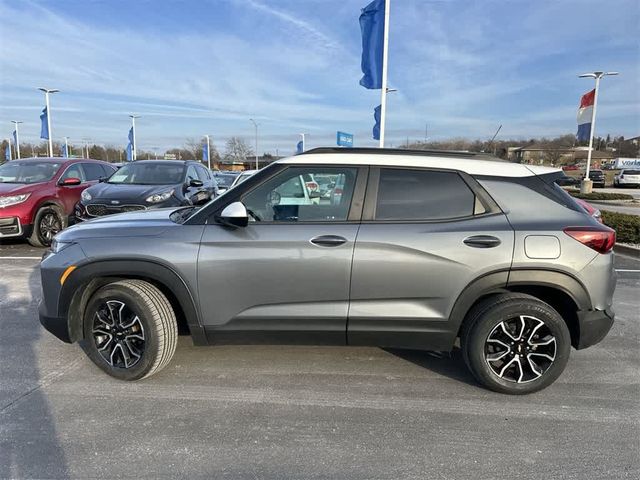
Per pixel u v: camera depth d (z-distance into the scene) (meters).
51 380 3.48
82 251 3.34
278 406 3.15
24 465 2.52
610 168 66.31
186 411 3.07
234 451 2.66
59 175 9.32
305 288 3.22
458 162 3.32
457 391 3.39
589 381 3.56
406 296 3.20
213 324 3.32
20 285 6.14
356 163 3.30
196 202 5.08
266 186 3.33
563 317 3.36
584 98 26.11
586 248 3.14
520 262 3.11
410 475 2.48
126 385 3.41
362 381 3.52
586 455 2.65
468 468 2.54
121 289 3.32
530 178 3.31
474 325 3.23
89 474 2.46
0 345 4.13
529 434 2.86
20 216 8.25
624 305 5.55
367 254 3.16
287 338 3.36
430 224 3.20
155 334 3.31
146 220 3.57
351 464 2.56
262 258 3.21
